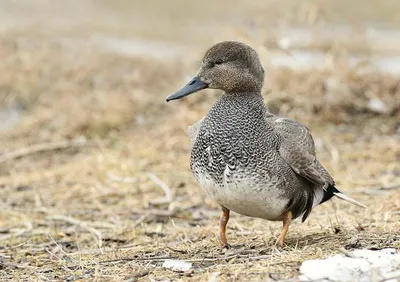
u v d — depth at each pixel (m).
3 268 9.09
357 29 19.75
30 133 16.69
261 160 8.59
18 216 11.85
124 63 20.89
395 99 16.14
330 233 9.45
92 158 14.63
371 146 14.61
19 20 30.28
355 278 7.16
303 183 9.04
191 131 9.34
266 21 19.48
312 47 19.12
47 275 8.59
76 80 19.27
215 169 8.67
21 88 19.45
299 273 7.48
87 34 27.16
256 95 9.00
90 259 9.20
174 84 18.97
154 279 7.92
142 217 11.30
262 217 8.99
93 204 12.29
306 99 15.97
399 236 8.79
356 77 16.39
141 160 14.33
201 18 31.78
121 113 16.77
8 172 14.48
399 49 22.94
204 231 10.30
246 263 8.05
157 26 30.22
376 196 11.88
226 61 8.99
